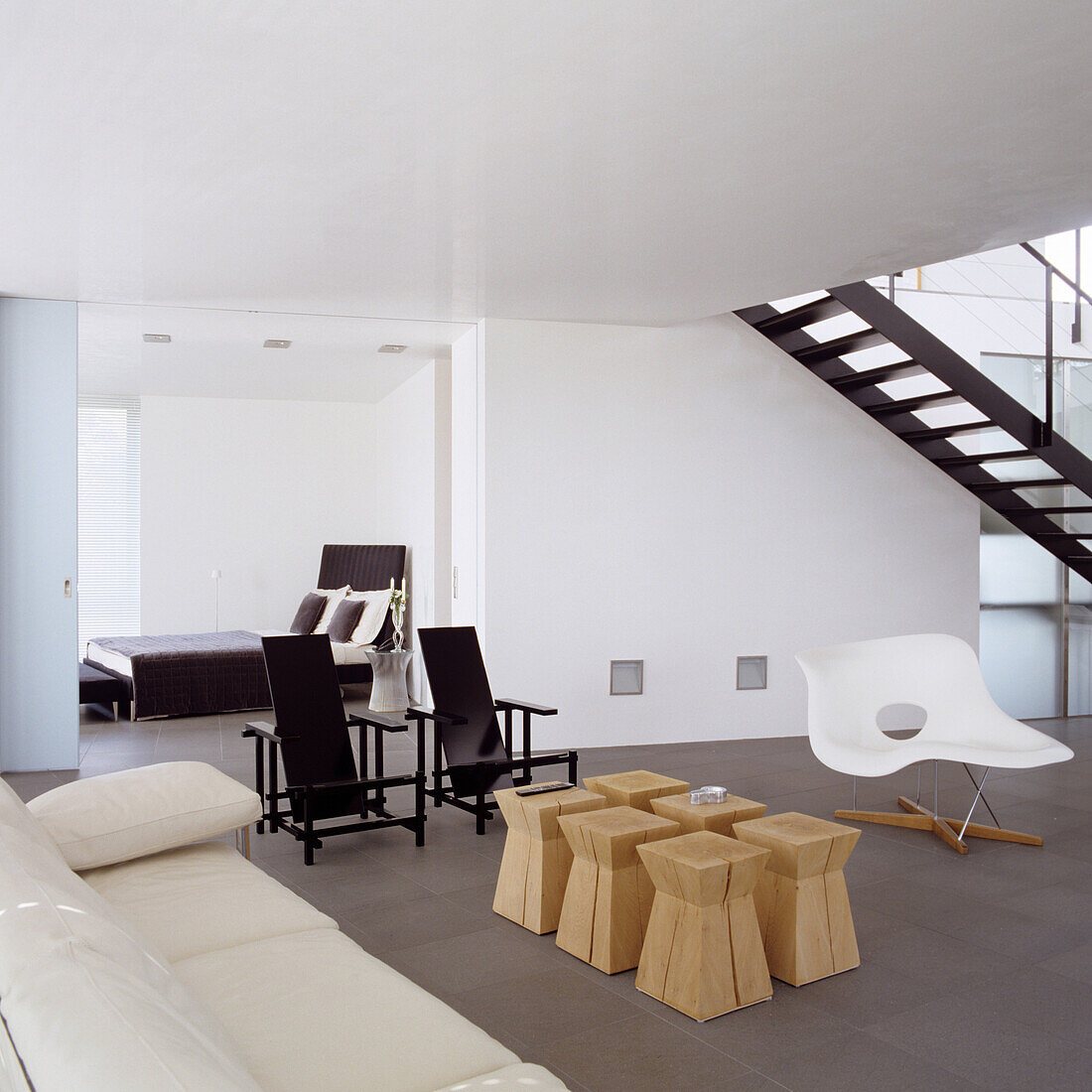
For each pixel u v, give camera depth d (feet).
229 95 9.84
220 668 23.93
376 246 15.23
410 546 25.48
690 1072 8.11
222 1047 4.17
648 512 21.71
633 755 20.40
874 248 15.31
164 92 9.77
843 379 21.95
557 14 8.22
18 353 19.11
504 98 9.89
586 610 21.27
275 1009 6.08
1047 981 9.94
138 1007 3.59
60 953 3.96
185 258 15.97
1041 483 21.07
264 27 8.45
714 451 22.16
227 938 7.39
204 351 22.40
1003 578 25.38
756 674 22.52
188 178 12.17
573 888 10.59
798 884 9.86
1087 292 20.25
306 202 13.08
